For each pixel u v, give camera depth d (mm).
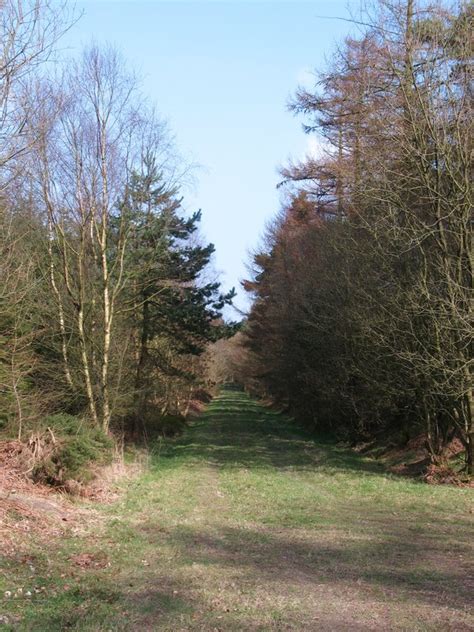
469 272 17438
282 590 7410
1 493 11133
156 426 32500
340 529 11383
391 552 9508
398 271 19797
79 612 6391
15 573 7488
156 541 10031
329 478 18797
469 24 17250
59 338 21109
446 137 17453
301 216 34188
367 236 22094
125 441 26406
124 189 21828
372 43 19625
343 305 24938
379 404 23125
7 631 5668
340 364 25500
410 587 7582
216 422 44281
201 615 6449
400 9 18547
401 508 13641
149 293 28359
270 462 23344
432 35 17781
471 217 17641
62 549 9000
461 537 10648
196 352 31656
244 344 51438
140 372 28531
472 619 6344
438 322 17094
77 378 20656
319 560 8984
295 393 37000
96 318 21984
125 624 6055
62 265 20766
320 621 6301
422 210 19031
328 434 34406
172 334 30516
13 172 14039
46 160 19203
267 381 48906
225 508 13672
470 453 17578
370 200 19531
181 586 7469
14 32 12094
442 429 19812
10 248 16016
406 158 18656
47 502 11695
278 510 13453
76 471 14047
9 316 15914
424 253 17703
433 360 16891
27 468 13133
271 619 6348
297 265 34031
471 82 17531
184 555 9102
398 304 18797
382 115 19109
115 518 11906
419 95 17562
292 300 34000
